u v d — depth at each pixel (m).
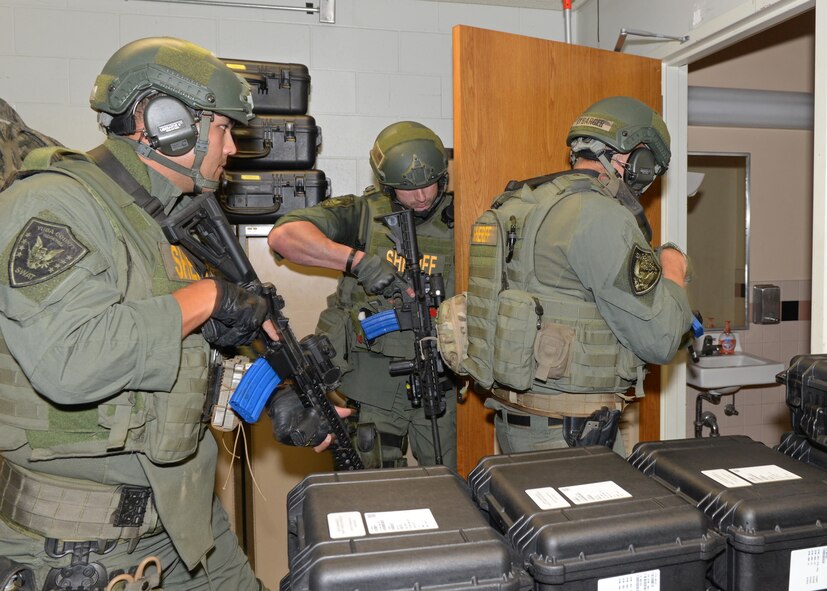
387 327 2.17
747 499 0.88
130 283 1.07
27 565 1.07
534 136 2.42
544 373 1.46
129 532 1.10
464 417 2.33
